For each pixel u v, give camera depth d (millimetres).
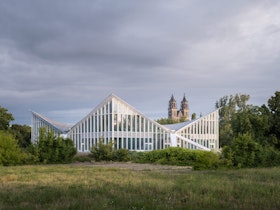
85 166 43562
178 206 13805
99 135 77188
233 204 14492
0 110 89625
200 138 87375
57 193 16781
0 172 31516
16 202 14773
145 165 47906
